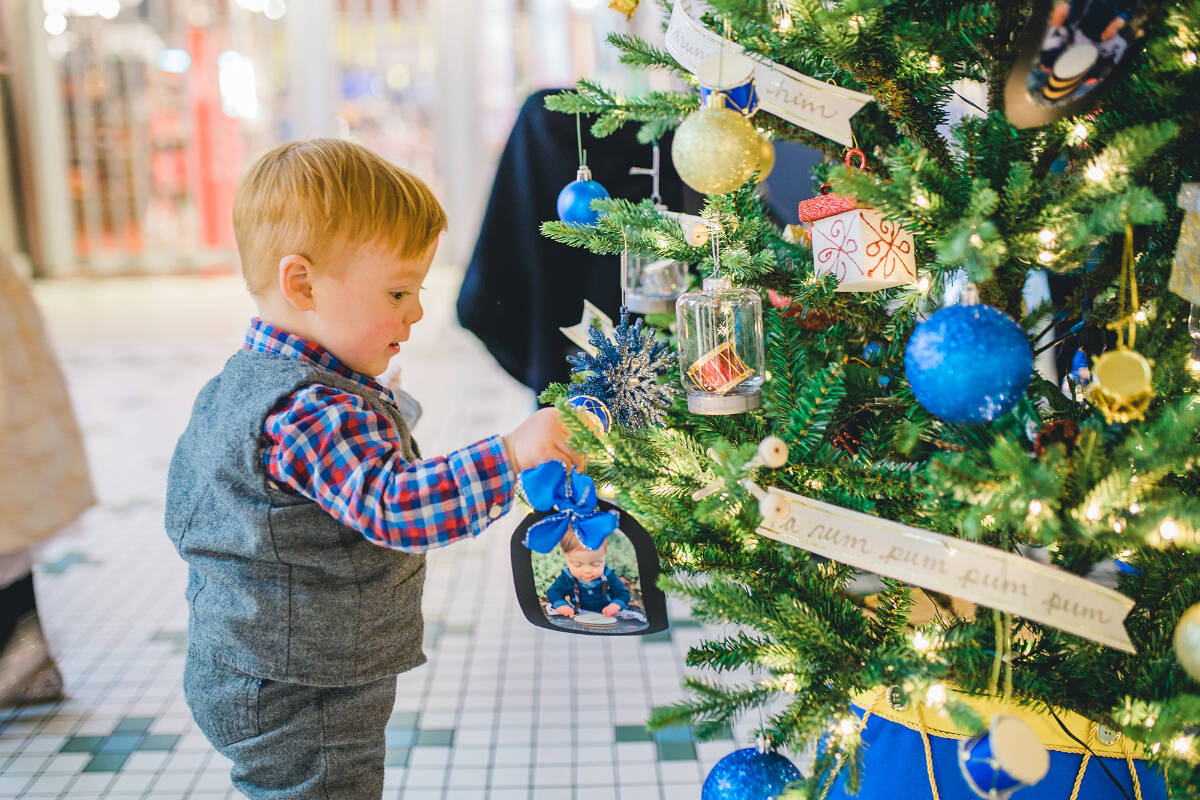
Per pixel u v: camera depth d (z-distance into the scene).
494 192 1.91
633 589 0.99
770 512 0.84
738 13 0.89
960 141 0.98
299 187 0.99
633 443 1.01
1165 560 0.90
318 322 1.03
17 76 6.81
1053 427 0.89
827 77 1.05
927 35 0.91
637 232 1.10
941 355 0.81
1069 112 0.83
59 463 1.85
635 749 1.88
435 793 1.76
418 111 7.20
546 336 1.93
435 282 6.92
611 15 7.00
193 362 4.89
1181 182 0.94
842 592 1.02
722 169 0.88
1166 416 0.81
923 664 0.87
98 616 2.45
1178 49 0.81
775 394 1.02
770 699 1.01
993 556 0.81
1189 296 0.84
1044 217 0.84
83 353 5.07
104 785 1.80
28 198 7.03
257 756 1.03
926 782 1.01
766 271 1.06
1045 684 0.93
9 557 1.86
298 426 0.95
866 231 0.97
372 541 0.94
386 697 1.09
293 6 7.02
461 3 6.98
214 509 1.02
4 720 2.01
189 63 7.03
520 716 2.00
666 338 1.20
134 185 7.14
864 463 0.98
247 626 1.01
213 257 7.34
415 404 1.40
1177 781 0.84
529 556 1.00
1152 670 0.88
